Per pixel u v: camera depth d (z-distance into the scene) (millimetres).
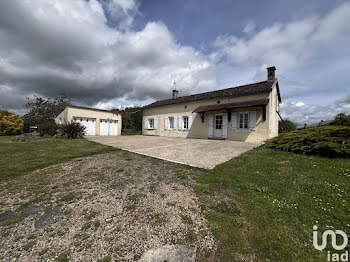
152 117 15500
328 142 4246
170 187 2697
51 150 5832
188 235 1585
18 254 1374
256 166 3645
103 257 1330
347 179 2727
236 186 2666
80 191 2592
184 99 13297
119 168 3760
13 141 8180
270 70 9961
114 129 15773
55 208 2111
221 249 1402
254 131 8797
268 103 8398
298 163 3723
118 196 2404
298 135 5562
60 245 1474
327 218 1772
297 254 1317
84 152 5555
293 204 2064
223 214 1917
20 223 1809
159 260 1295
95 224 1771
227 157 4695
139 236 1574
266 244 1430
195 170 3549
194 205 2127
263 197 2279
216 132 10680
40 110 19844
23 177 3221
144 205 2143
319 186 2541
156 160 4469
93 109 14125
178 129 13031
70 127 10289
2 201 2299
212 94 11680
